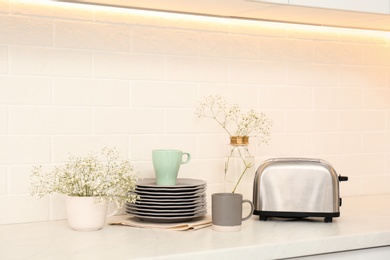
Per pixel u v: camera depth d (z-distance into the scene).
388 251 2.15
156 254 1.75
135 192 2.23
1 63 2.22
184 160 2.56
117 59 2.42
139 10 2.46
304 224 2.22
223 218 2.08
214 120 2.63
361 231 2.09
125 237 1.99
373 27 2.90
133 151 2.46
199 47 2.59
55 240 1.94
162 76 2.52
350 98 2.96
